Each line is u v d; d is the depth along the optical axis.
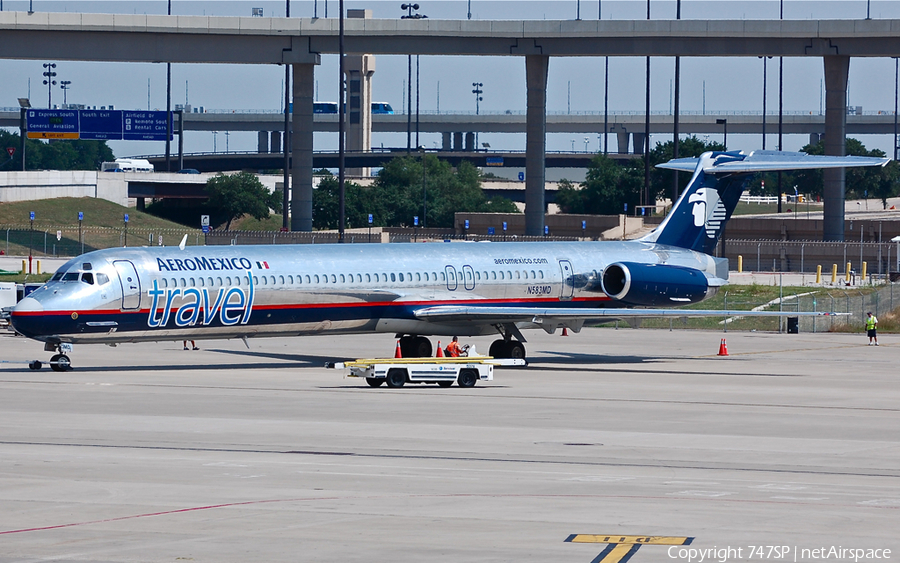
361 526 46.50
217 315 111.12
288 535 44.94
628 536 44.97
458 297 124.00
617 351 148.38
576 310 121.44
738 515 48.97
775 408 90.44
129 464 60.88
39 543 43.62
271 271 114.00
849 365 131.25
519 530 45.91
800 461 64.62
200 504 50.69
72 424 75.94
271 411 83.94
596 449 68.19
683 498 52.78
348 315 118.06
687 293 133.00
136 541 43.97
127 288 106.69
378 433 73.50
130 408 84.56
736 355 144.62
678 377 115.50
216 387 99.25
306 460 62.84
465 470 60.09
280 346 147.62
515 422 79.75
